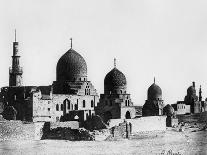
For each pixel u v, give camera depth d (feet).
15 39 561.84
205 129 593.83
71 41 604.49
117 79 580.71
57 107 543.39
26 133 435.94
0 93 531.50
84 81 590.55
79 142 428.56
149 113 649.20
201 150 385.29
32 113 502.79
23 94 520.42
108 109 566.36
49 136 454.81
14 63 560.20
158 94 655.76
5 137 420.77
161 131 562.66
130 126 501.15
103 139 455.63
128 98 579.89
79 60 592.19
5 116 499.92
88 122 490.90
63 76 587.27
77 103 572.51
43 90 538.88
